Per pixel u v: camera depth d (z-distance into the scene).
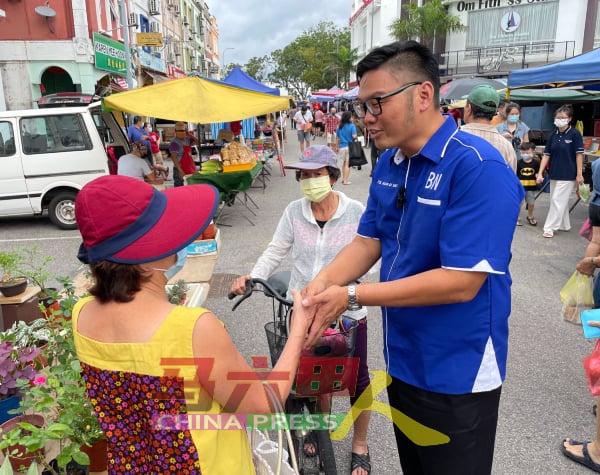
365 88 1.55
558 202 7.35
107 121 9.62
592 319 2.52
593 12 23.86
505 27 26.02
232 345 1.27
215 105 7.22
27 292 3.55
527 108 16.42
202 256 4.11
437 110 1.59
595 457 2.79
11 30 16.16
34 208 8.65
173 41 32.97
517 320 4.77
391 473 2.81
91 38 17.58
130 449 1.30
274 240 2.85
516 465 2.84
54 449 2.40
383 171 1.81
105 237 1.20
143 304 1.24
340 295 1.58
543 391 3.56
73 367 2.15
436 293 1.50
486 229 1.47
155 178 8.53
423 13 27.31
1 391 2.43
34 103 16.75
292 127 39.94
